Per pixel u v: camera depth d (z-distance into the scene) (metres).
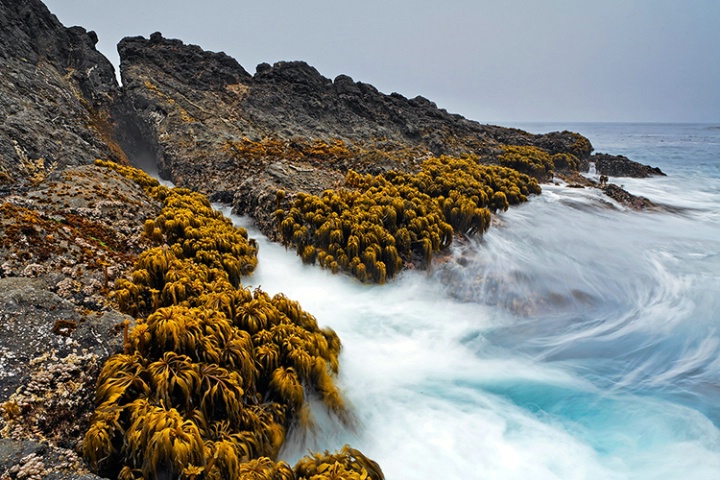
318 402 9.52
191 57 39.31
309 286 16.06
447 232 18.62
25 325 7.48
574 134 47.50
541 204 26.62
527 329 14.70
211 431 7.18
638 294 16.98
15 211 11.24
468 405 10.97
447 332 14.21
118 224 14.36
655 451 9.55
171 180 29.03
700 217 27.23
